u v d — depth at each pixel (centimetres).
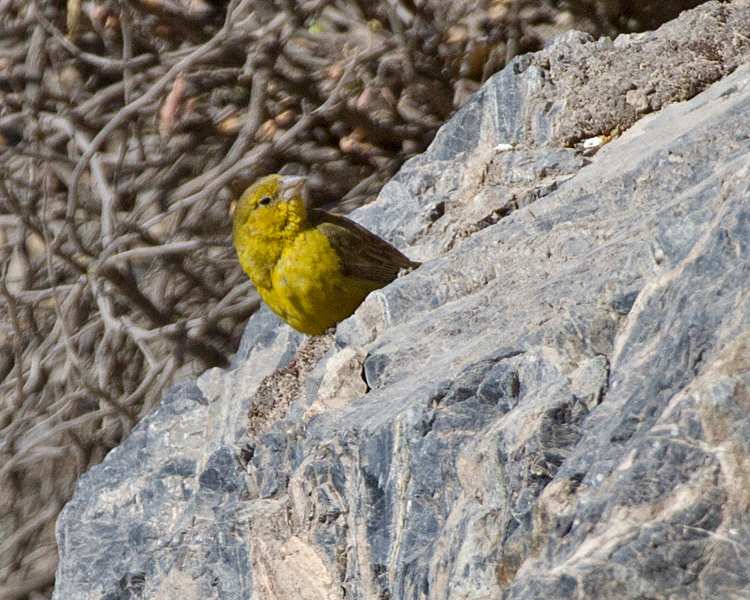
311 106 1850
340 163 1898
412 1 1850
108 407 1802
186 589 802
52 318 1925
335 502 693
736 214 534
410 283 881
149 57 1856
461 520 564
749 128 716
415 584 592
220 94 1914
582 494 480
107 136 1873
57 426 1727
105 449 1830
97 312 1911
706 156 732
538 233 820
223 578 774
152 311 1878
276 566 717
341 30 1881
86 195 1936
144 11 1855
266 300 1162
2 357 1897
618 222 756
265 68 1788
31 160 1912
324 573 685
